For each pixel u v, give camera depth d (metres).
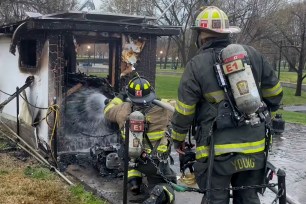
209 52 3.12
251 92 2.93
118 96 5.13
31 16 6.30
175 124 3.17
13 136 8.00
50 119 6.71
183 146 3.42
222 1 22.64
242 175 3.25
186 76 3.10
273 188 3.22
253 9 23.48
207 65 3.06
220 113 3.00
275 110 3.40
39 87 7.08
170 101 4.95
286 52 36.62
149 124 4.69
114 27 6.71
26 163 6.45
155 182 4.78
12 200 4.82
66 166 6.34
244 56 2.97
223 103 3.01
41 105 7.02
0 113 9.08
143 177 5.81
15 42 6.71
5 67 8.90
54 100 6.51
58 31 6.59
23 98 7.52
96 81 7.39
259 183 3.20
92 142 7.14
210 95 3.05
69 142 6.95
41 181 5.52
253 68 3.13
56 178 5.76
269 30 26.11
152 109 4.72
